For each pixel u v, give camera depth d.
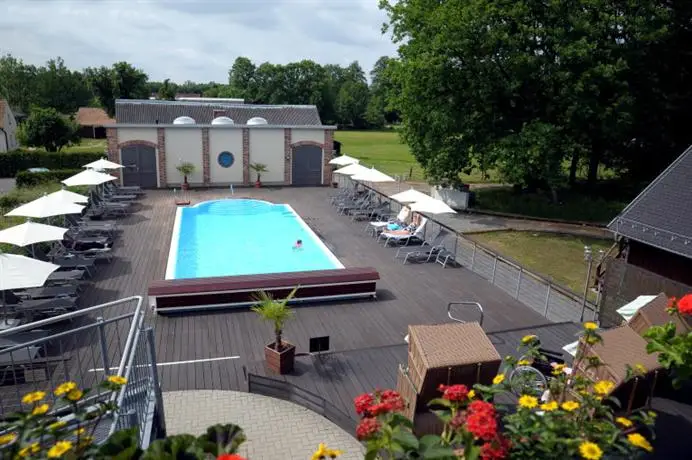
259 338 11.41
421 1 26.48
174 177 29.86
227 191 29.23
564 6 24.38
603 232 24.66
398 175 39.09
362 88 119.25
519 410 3.61
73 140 47.03
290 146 31.31
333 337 11.66
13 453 2.82
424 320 12.73
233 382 9.59
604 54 23.91
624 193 32.41
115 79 66.94
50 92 87.12
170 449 2.69
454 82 26.64
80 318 12.12
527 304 14.10
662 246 10.77
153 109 33.94
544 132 24.06
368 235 20.64
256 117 32.84
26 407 7.44
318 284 13.44
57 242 16.36
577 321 12.74
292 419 8.41
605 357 6.57
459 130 26.67
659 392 7.89
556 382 4.44
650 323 7.45
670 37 26.12
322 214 24.19
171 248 18.08
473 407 3.17
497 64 25.42
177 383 9.51
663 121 28.97
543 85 25.66
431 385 6.92
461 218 26.81
